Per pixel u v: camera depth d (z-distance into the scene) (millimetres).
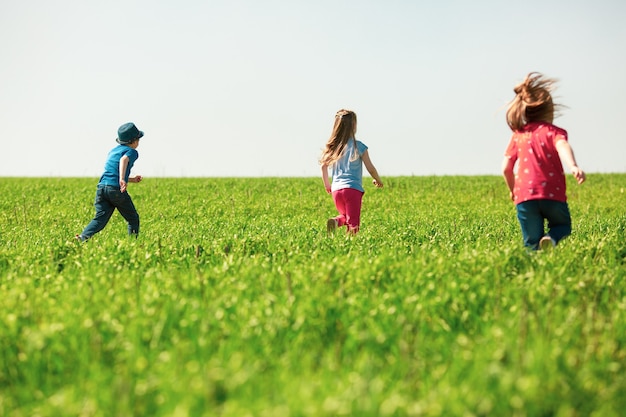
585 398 3746
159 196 20953
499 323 4797
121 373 4078
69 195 21297
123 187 10562
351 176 10164
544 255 7090
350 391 3588
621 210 18125
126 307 5246
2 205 18734
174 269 6980
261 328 4703
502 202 20703
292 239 9047
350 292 5746
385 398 3639
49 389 4012
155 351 4422
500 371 3756
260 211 17812
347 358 4324
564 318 5000
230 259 6953
